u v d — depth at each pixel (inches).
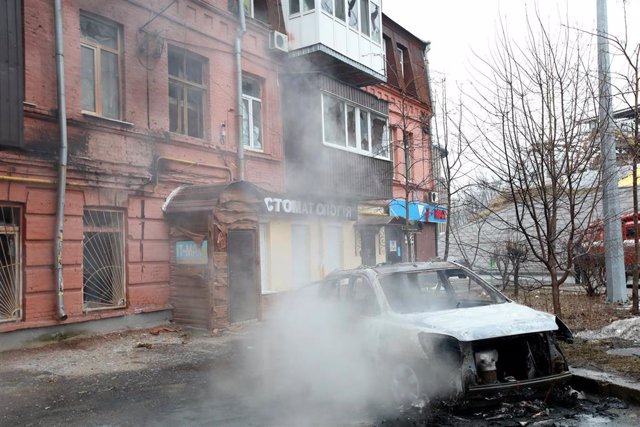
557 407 207.3
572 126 280.8
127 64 415.2
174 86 466.0
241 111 511.5
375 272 249.0
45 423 205.8
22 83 322.3
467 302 255.3
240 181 432.1
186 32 467.5
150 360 314.5
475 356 193.3
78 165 369.7
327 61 601.6
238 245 439.2
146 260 417.1
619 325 322.3
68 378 274.8
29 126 344.8
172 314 430.0
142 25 428.5
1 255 335.0
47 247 353.1
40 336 345.1
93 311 379.9
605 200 443.8
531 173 290.4
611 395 218.8
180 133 468.1
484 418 193.6
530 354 203.2
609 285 471.2
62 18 368.8
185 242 424.5
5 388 255.9
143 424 203.2
